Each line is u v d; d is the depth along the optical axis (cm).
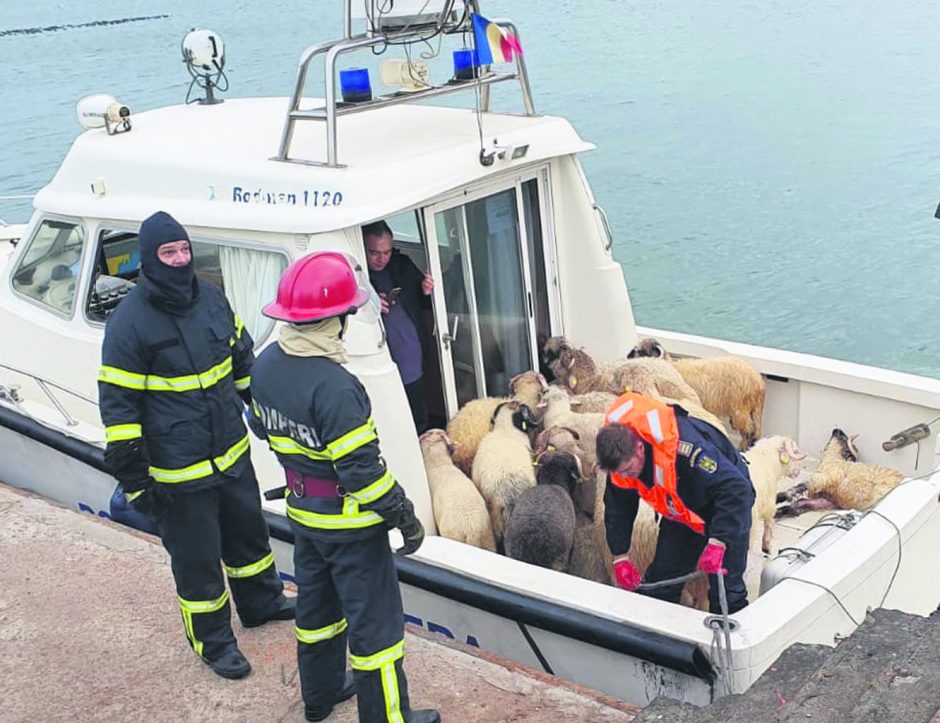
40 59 4409
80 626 438
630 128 2506
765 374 621
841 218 1841
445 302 539
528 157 539
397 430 468
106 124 580
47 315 584
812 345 1405
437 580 446
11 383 609
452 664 406
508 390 581
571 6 4916
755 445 534
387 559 337
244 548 412
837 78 2925
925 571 472
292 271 319
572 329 614
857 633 358
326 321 315
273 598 427
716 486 402
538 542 465
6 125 2848
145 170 530
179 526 378
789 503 564
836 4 4366
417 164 489
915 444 572
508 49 517
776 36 3700
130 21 6269
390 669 338
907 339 1409
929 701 289
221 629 400
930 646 325
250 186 491
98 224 550
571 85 3027
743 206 1927
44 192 578
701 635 385
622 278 607
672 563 439
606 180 2116
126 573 475
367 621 335
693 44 3647
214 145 541
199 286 367
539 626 421
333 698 371
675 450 404
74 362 571
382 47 500
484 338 566
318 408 310
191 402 362
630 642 395
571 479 496
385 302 521
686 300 1562
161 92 3259
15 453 607
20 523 521
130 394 351
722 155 2245
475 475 510
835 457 573
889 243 1722
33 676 408
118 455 351
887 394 573
